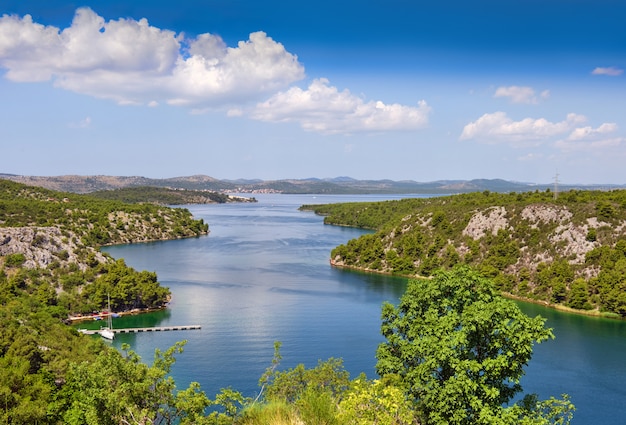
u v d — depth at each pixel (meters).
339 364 46.03
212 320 110.00
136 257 198.75
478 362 27.62
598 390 71.75
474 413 26.41
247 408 20.16
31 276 126.75
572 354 87.38
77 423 37.91
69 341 77.19
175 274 161.38
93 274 134.50
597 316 115.94
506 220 166.25
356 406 18.64
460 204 197.12
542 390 71.56
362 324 105.12
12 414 40.56
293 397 39.41
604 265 128.12
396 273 166.12
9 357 53.75
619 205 150.12
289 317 111.06
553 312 120.00
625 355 86.94
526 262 146.88
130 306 121.81
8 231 138.62
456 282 31.08
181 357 85.25
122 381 23.56
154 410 23.66
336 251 186.88
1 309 86.19
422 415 28.30
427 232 185.00
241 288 141.75
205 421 22.00
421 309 32.19
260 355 85.94
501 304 27.73
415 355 30.02
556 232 148.88
